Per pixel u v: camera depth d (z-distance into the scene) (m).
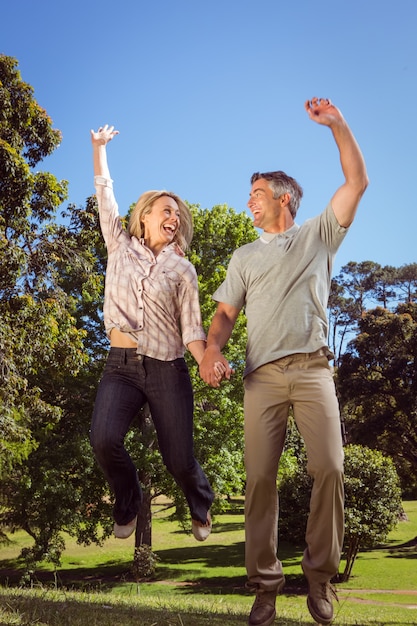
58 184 17.34
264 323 3.49
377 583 22.50
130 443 23.31
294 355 3.41
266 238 3.66
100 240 18.64
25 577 22.02
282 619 5.02
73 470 23.73
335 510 3.39
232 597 19.42
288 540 22.84
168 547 31.56
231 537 33.88
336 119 3.28
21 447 19.92
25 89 16.88
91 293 24.59
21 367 16.25
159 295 3.54
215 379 3.46
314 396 3.37
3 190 16.11
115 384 3.47
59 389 25.23
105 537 23.69
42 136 17.27
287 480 22.83
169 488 23.22
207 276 24.86
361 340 41.88
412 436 39.91
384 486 22.92
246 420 3.50
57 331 16.48
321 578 3.46
